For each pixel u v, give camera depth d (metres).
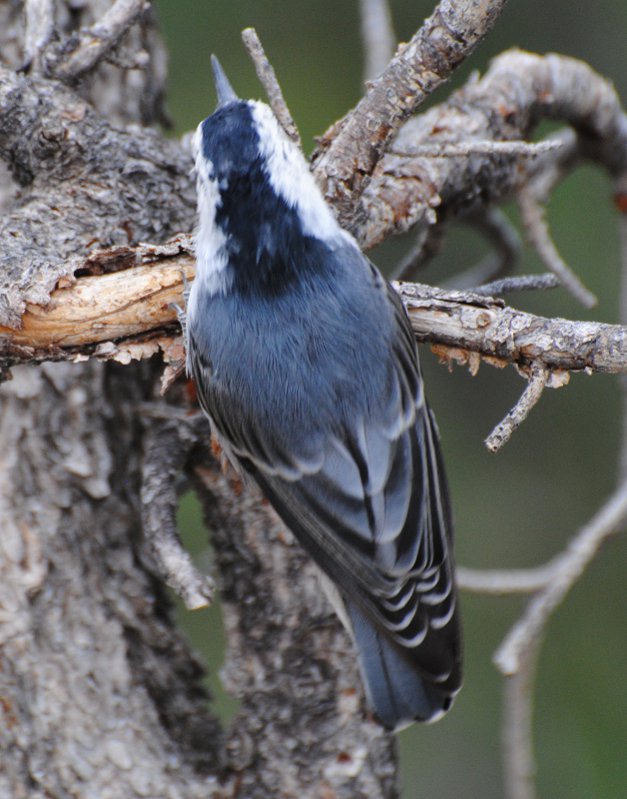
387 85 6.81
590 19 12.38
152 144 7.70
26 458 7.99
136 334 6.84
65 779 7.83
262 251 6.82
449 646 7.10
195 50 11.91
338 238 7.02
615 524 8.26
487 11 6.51
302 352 6.87
